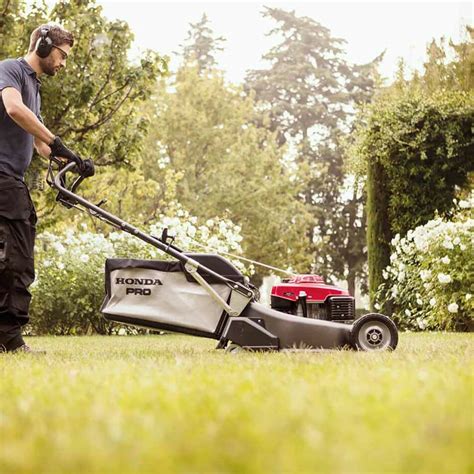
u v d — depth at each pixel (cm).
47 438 212
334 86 4881
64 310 1408
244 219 3588
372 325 627
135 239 1450
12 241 625
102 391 320
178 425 230
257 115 4728
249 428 220
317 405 266
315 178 4531
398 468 167
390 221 1619
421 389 304
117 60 1278
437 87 2256
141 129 1318
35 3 1274
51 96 1216
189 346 845
